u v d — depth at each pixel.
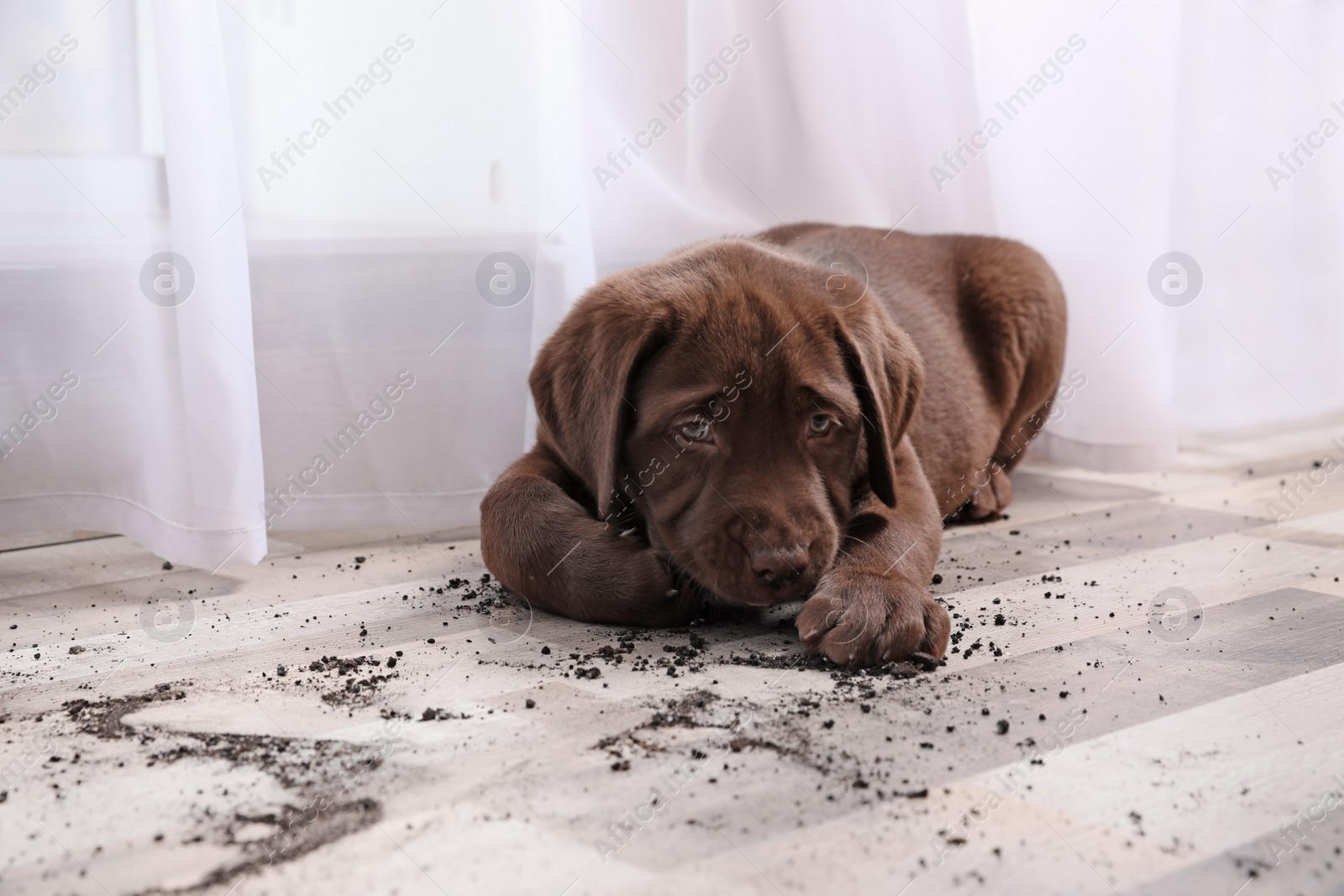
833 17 1.15
